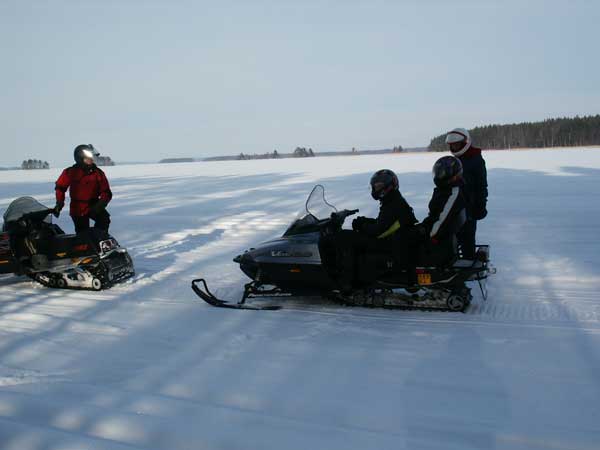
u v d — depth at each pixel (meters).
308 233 4.68
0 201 16.48
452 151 5.09
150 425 2.48
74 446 2.30
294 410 2.60
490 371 3.01
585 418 2.42
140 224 10.08
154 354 3.50
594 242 6.72
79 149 5.89
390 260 4.30
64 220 10.98
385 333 3.77
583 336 3.52
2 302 4.96
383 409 2.58
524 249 6.52
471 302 4.47
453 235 4.17
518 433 2.31
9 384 3.03
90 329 4.08
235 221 10.03
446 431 2.35
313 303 4.70
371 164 36.12
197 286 5.26
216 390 2.87
